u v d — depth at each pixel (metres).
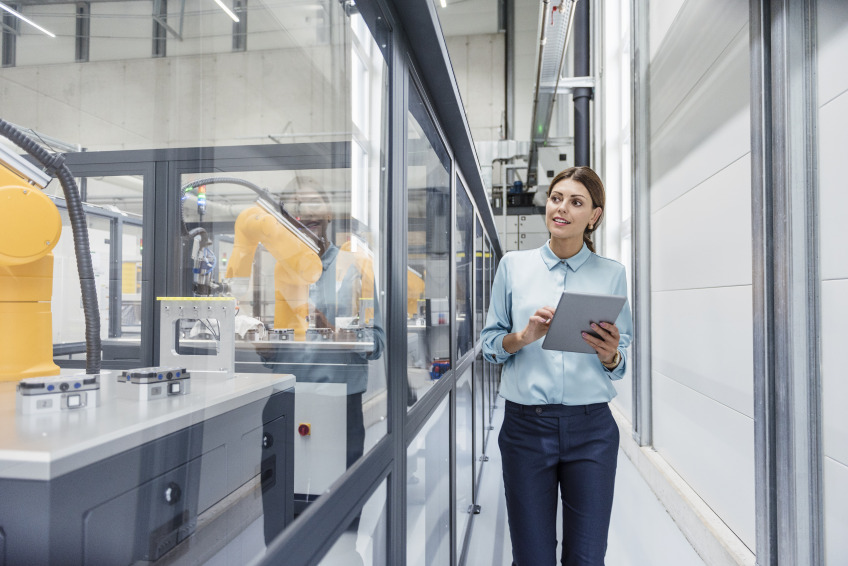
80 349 1.13
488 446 3.99
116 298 1.73
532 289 1.38
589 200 1.30
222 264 1.62
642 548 2.24
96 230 1.73
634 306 3.37
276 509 0.63
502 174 7.26
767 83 1.59
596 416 1.27
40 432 0.42
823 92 1.43
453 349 2.01
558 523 2.50
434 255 1.66
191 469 0.55
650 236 3.23
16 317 0.58
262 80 3.34
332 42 1.22
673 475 2.69
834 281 1.39
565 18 3.52
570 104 6.74
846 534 1.34
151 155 1.70
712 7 2.16
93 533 0.41
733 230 1.97
